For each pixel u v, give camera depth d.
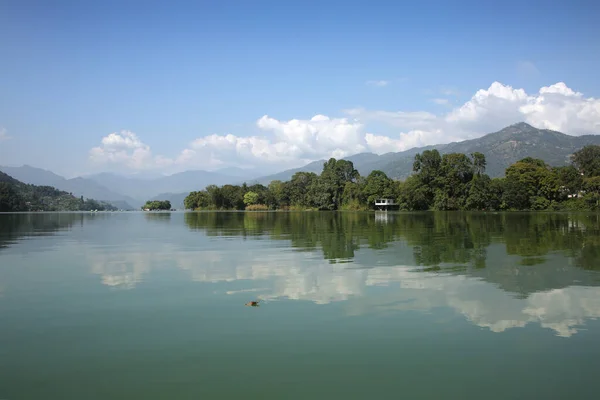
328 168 169.12
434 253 25.55
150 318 12.18
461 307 13.20
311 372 8.68
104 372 8.70
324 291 15.34
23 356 9.52
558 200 133.50
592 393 7.80
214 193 183.38
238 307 13.28
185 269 20.20
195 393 7.82
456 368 8.86
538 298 14.25
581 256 23.97
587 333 10.88
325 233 42.44
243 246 30.38
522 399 7.61
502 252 25.91
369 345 10.08
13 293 15.30
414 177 138.38
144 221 75.31
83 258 24.25
